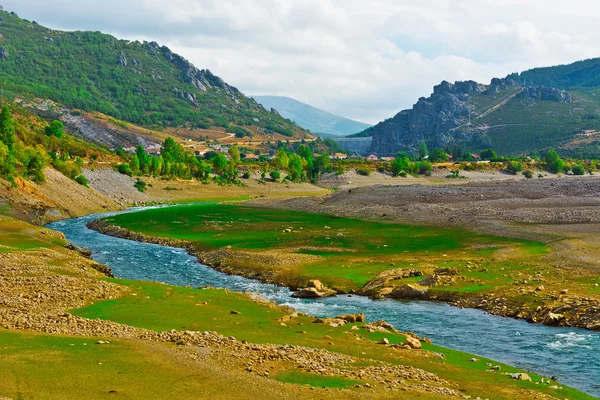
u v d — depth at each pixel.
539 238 85.12
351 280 65.38
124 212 153.00
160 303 47.78
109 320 40.72
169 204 182.88
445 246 83.56
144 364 29.78
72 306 44.78
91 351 31.19
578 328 46.09
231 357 32.44
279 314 47.41
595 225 94.94
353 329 43.22
